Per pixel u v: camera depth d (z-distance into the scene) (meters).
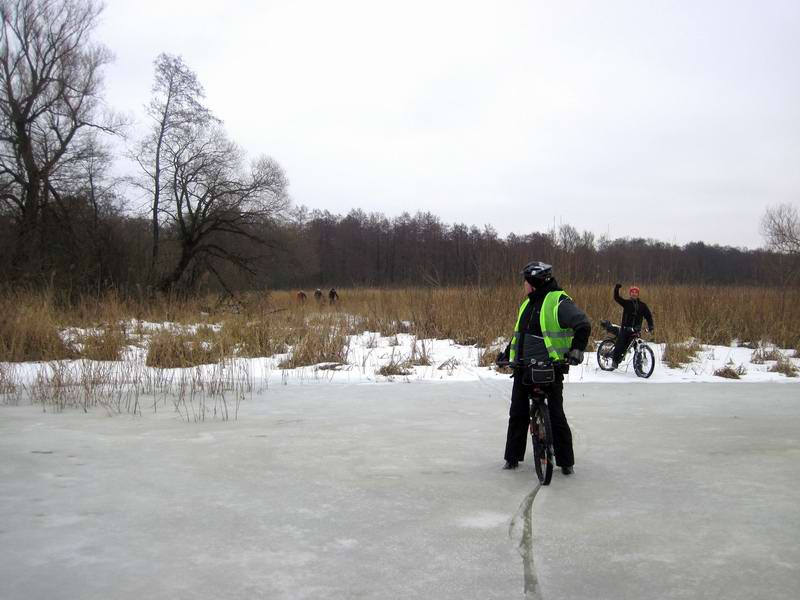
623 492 5.38
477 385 11.37
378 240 78.69
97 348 13.30
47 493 5.30
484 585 3.65
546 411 5.64
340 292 28.94
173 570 3.84
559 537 4.38
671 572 3.82
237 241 35.41
